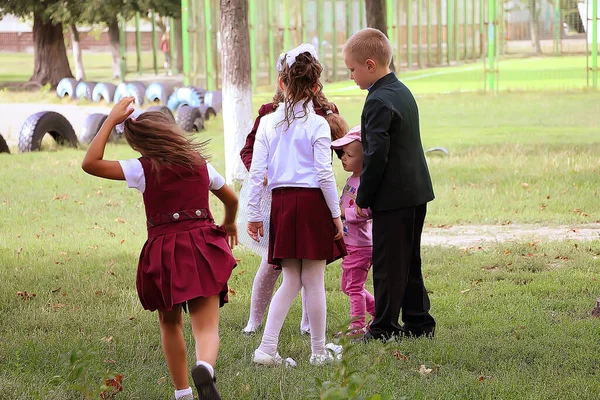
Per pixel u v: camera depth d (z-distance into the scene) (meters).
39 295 8.41
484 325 7.11
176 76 51.88
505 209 13.21
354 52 6.60
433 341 6.62
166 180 5.12
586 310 7.62
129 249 10.75
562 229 11.86
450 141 22.33
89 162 5.00
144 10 43.03
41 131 20.94
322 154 6.09
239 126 15.44
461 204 13.67
